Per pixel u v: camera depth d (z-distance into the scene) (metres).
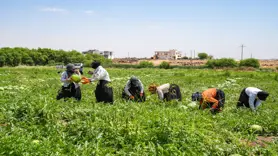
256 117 10.62
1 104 11.80
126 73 43.31
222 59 76.56
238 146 7.61
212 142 7.62
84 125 8.23
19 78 27.56
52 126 8.45
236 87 23.39
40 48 109.50
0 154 6.11
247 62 77.00
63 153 6.88
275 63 109.19
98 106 10.87
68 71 12.38
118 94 14.71
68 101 11.86
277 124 9.91
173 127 7.90
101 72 12.03
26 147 6.43
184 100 13.98
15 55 98.94
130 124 8.13
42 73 38.28
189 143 7.46
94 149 6.93
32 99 11.18
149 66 79.12
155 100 12.65
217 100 11.41
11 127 8.29
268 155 7.30
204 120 9.73
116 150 7.30
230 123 9.88
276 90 21.52
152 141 7.53
